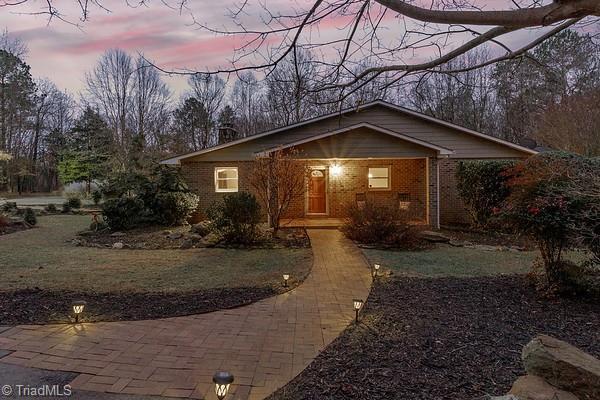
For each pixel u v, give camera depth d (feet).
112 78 102.12
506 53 12.75
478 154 50.08
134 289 20.42
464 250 32.42
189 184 49.75
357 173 52.29
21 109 126.41
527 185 18.57
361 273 24.27
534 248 32.71
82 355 12.29
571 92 36.65
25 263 27.22
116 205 42.93
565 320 15.23
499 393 9.50
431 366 11.16
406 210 36.22
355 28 11.62
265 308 17.40
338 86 12.21
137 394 9.98
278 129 49.06
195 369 11.48
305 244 34.94
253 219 34.83
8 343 13.09
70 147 117.29
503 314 16.01
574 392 8.14
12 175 122.83
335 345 13.14
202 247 33.83
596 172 17.52
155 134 103.71
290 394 9.90
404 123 50.42
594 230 17.33
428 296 18.88
